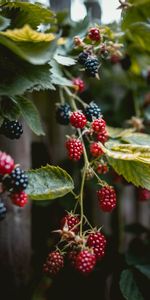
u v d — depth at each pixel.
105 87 0.80
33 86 0.41
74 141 0.47
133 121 0.69
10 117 0.43
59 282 0.66
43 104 0.77
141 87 0.77
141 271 0.56
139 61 0.70
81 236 0.44
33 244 0.72
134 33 0.60
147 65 0.71
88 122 0.49
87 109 0.50
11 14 0.44
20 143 0.59
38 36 0.38
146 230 0.72
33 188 0.43
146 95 0.77
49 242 0.73
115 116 0.76
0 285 0.59
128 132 0.54
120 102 0.76
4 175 0.39
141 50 0.67
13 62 0.41
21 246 0.59
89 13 0.63
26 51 0.38
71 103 0.58
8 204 0.58
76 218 0.46
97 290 0.65
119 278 0.61
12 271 0.59
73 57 0.56
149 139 0.54
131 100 0.76
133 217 0.85
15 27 0.44
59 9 0.79
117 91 0.81
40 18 0.45
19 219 0.59
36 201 0.69
